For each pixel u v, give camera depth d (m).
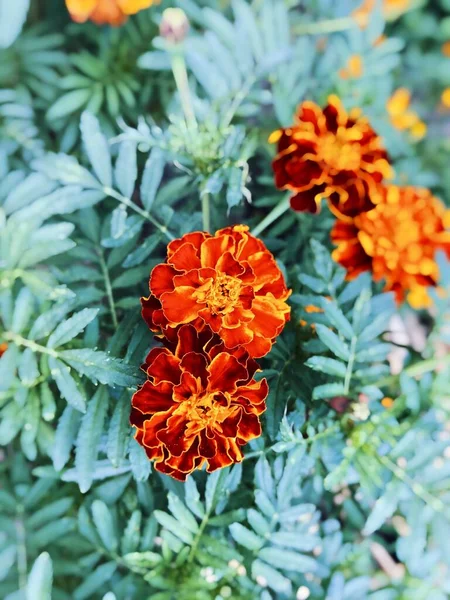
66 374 0.25
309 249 0.31
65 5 0.38
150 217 0.28
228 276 0.23
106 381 0.24
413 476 0.26
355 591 0.27
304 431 0.28
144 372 0.24
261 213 0.34
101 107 0.36
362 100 0.35
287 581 0.26
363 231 0.28
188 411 0.23
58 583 0.29
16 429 0.25
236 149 0.27
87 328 0.26
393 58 0.35
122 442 0.24
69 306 0.25
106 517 0.27
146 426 0.23
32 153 0.34
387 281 0.29
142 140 0.27
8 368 0.24
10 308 0.25
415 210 0.29
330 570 0.29
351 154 0.27
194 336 0.23
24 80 0.35
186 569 0.27
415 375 0.29
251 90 0.34
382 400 0.29
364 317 0.27
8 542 0.27
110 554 0.27
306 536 0.26
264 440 0.26
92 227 0.29
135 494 0.29
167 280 0.24
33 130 0.34
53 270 0.28
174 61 0.27
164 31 0.26
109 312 0.29
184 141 0.27
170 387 0.23
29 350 0.25
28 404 0.26
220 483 0.26
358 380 0.28
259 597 0.27
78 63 0.35
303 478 0.30
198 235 0.24
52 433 0.27
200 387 0.23
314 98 0.36
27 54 0.35
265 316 0.24
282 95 0.33
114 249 0.29
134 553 0.26
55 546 0.29
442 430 0.27
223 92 0.31
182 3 0.36
